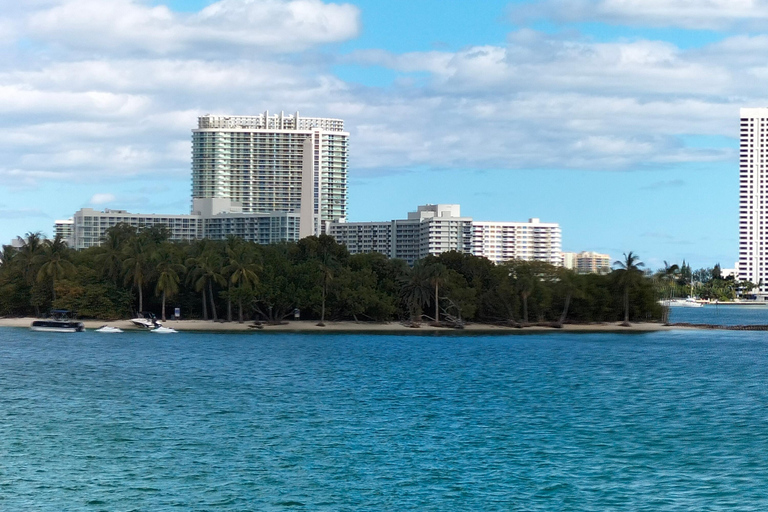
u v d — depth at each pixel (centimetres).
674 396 14425
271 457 9400
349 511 7650
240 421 11388
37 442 9900
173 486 8269
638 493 8250
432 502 7912
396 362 19362
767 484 8600
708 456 9750
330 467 9025
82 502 7744
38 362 17762
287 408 12512
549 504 7888
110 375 15850
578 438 10644
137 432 10544
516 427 11306
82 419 11312
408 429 11056
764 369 18888
